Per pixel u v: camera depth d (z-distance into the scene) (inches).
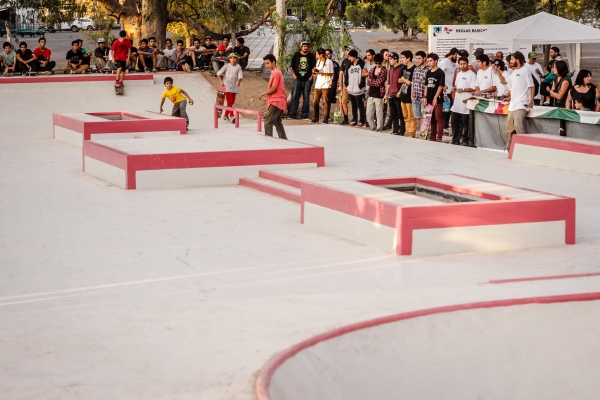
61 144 673.0
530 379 188.2
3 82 908.0
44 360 168.7
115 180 474.3
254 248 323.3
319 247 324.2
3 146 655.1
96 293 260.2
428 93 644.7
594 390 189.3
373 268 289.1
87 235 346.3
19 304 248.5
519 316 204.8
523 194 337.4
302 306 216.2
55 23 1104.8
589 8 1330.0
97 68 1034.1
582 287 233.3
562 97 575.5
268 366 154.7
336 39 891.4
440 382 180.1
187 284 270.7
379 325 188.4
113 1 1098.1
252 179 478.0
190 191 457.7
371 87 722.2
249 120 850.8
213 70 1039.0
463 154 585.0
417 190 385.1
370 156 570.6
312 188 360.8
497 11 1200.8
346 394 163.6
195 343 178.5
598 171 498.9
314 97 808.9
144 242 333.7
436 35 846.5
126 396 146.6
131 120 660.1
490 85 613.3
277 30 895.7
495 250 318.0
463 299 217.0
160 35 1120.8
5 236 343.9
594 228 355.9
